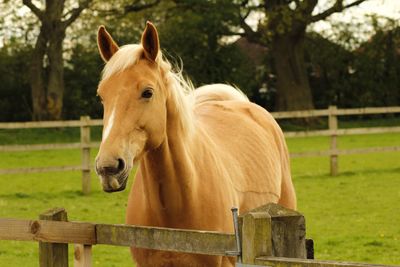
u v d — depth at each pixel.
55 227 4.98
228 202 5.86
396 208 14.05
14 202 15.50
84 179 16.59
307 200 15.16
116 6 37.19
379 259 9.95
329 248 10.71
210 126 6.67
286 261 3.81
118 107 5.03
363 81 40.09
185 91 6.18
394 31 39.66
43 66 36.25
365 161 22.27
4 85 35.72
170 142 5.40
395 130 19.70
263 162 6.80
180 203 5.50
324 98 40.72
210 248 4.36
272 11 36.28
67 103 36.44
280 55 38.44
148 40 5.26
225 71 38.22
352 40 40.00
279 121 38.28
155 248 4.70
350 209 14.05
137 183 5.87
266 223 3.93
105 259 10.13
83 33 37.78
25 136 32.34
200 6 37.53
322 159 23.36
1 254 10.55
